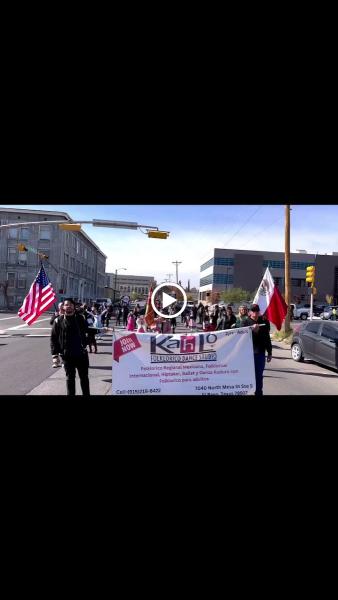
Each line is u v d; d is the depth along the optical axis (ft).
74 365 21.66
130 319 47.03
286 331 62.95
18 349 47.50
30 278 187.21
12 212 187.42
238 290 219.82
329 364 36.14
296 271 257.34
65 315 21.43
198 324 83.82
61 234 190.60
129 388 22.24
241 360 22.80
